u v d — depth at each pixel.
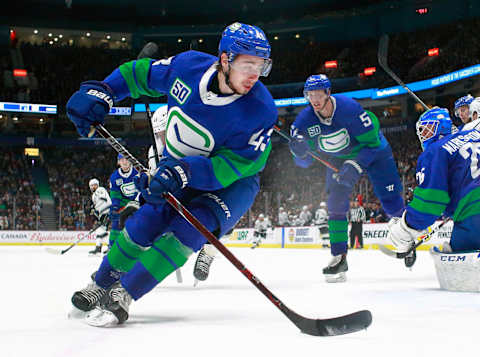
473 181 3.45
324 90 4.26
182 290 3.82
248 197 2.64
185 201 2.55
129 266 2.30
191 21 28.53
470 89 20.70
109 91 2.51
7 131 26.52
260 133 2.37
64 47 27.55
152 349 1.71
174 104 2.46
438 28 23.09
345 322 1.92
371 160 4.57
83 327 2.14
